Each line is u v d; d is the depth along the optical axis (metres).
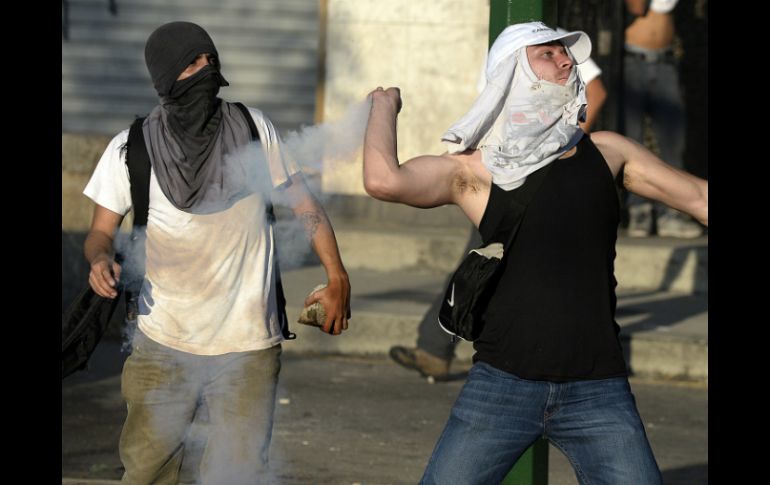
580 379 6.52
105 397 13.94
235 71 24.97
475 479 6.58
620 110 20.88
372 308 16.62
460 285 6.57
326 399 14.08
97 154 17.52
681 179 7.07
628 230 21.16
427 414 13.58
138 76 25.17
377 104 7.01
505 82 6.82
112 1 24.94
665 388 15.33
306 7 24.89
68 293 17.62
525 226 6.59
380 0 21.83
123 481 7.91
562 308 6.51
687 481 11.43
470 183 6.85
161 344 7.64
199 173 7.51
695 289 18.78
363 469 11.44
